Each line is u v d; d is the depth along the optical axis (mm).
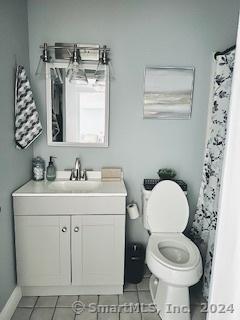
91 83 2020
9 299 1673
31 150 2061
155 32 1991
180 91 2068
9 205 1668
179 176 2188
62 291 1878
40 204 1711
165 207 1914
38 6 1917
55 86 2012
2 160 1553
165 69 2033
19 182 1833
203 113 2109
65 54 1970
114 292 1901
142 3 1953
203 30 2000
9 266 1678
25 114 1788
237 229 783
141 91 2062
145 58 2020
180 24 1988
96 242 1792
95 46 1971
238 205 777
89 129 2082
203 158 2162
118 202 1754
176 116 2102
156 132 2125
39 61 1980
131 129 2113
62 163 2129
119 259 1823
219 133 1792
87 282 1839
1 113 1526
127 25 1973
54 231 1755
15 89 1700
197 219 2123
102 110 2059
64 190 1848
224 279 842
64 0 1924
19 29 1770
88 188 2033
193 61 2039
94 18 1953
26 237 1744
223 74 1752
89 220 1761
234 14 1983
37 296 1863
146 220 1947
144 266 2172
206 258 1883
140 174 2176
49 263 1791
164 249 1837
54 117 2053
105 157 2139
